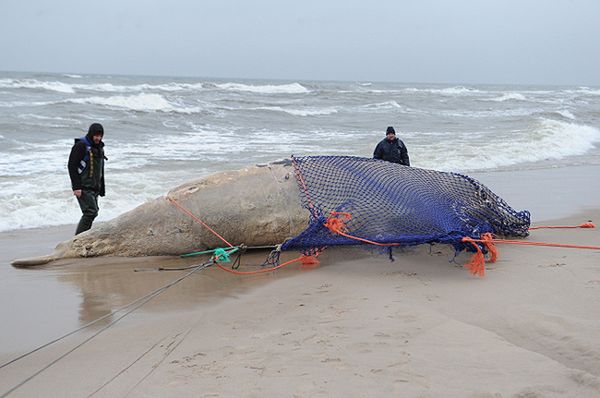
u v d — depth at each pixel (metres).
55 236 8.48
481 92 72.25
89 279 6.58
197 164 14.09
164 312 5.50
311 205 7.29
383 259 7.19
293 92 52.06
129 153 15.66
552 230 8.58
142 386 3.92
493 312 5.16
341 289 6.03
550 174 14.41
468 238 6.48
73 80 60.78
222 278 6.61
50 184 11.30
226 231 7.44
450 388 3.71
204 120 25.58
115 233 7.37
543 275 6.29
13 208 9.61
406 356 4.21
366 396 3.63
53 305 5.71
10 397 3.83
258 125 25.23
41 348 4.67
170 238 7.39
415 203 7.15
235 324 5.10
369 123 27.88
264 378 3.92
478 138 21.28
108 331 5.02
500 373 3.90
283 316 5.25
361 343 4.47
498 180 13.35
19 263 6.99
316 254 7.13
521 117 32.22
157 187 11.20
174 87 48.22
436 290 5.89
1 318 5.35
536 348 4.40
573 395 3.55
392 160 9.36
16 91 35.25
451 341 4.48
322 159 7.95
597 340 4.38
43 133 18.70
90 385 3.97
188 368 4.15
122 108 27.86
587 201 11.00
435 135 22.56
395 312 5.17
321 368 4.05
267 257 7.40
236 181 7.60
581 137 22.30
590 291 5.70
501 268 6.63
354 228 7.05
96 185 7.70
